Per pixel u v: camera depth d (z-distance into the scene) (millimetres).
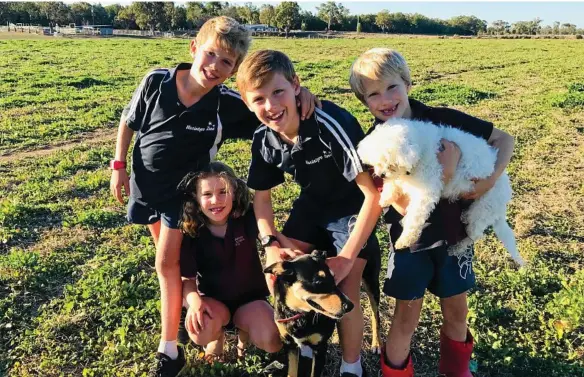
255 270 4086
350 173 3354
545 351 4156
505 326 4539
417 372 4047
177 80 3801
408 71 3496
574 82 17703
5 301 4852
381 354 3801
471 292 5000
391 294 3488
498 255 5730
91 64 23531
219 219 3842
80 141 11070
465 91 15570
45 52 29281
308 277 3283
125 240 6277
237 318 4016
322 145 3420
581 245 6023
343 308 3223
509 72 21109
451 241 3400
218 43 3564
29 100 14672
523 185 7996
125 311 4680
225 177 3812
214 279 4016
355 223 3555
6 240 6156
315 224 3854
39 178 8523
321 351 3648
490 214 3531
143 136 3920
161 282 3967
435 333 4445
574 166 8820
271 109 3285
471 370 3957
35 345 4285
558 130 11070
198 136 3893
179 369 3939
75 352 4234
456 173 3367
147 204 3979
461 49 32875
